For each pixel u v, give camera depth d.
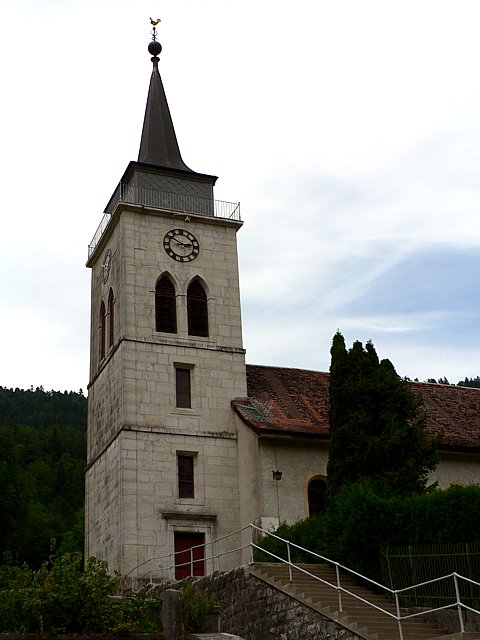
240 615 25.03
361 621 21.17
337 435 31.44
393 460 30.45
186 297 40.88
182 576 35.69
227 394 39.66
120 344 38.78
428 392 45.88
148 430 37.44
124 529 35.53
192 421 38.44
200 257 41.88
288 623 22.91
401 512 25.64
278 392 41.50
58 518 84.50
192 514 36.75
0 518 58.06
